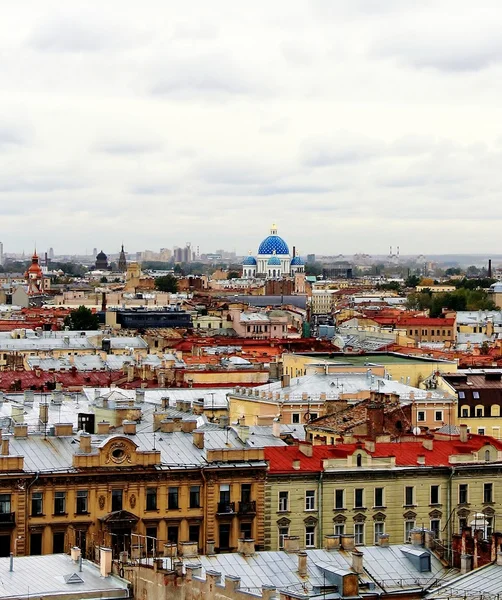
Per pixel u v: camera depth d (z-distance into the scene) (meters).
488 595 134.38
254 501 194.12
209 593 136.25
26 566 154.25
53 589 144.75
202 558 152.88
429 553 156.50
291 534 196.88
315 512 198.50
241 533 193.12
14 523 180.00
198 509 190.88
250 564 151.75
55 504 183.12
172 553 154.50
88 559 165.12
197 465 191.38
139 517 187.12
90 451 187.00
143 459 188.12
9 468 180.75
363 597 146.38
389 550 157.88
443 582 150.25
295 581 149.12
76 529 183.38
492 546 150.12
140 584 144.25
